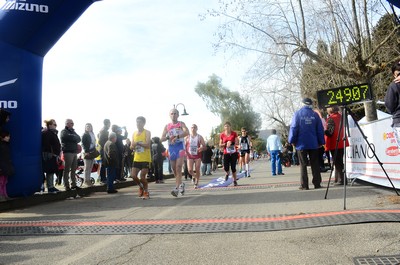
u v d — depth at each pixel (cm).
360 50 1309
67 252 423
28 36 844
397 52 1411
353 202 624
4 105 826
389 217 473
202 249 411
